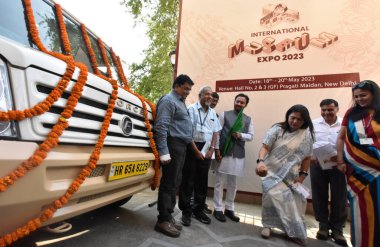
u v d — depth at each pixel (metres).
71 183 1.59
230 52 5.12
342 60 4.46
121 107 2.20
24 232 1.36
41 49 1.82
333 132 3.45
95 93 1.87
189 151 3.23
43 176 1.37
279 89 4.75
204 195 3.47
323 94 4.50
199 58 5.29
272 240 3.08
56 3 2.46
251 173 4.75
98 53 3.21
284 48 4.80
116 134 2.12
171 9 9.39
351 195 2.56
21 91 1.36
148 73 11.31
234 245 2.78
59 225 1.94
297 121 3.15
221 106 5.05
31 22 1.93
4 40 1.36
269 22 4.95
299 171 3.36
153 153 2.68
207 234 2.99
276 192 3.16
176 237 2.76
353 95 2.67
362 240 2.41
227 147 3.78
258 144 4.76
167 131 2.81
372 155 2.40
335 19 4.56
